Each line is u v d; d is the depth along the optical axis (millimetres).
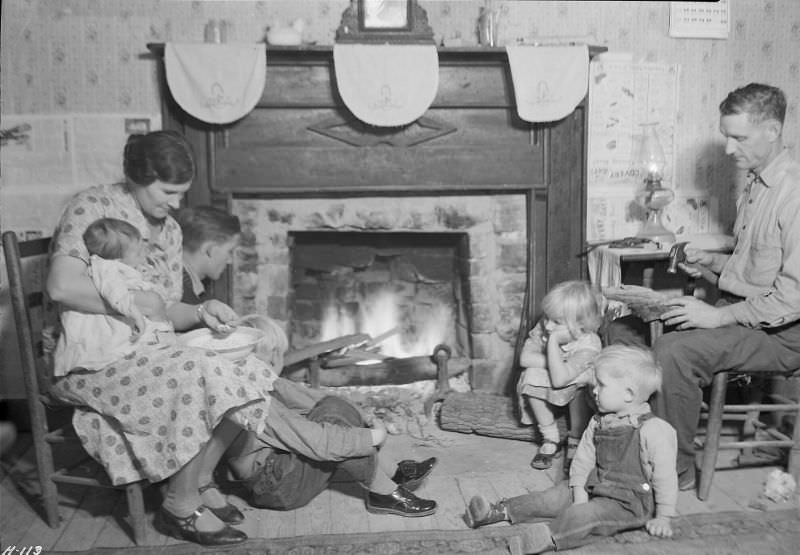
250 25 3443
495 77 3396
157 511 2643
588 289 3064
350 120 3395
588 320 3029
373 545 2363
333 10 3469
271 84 3340
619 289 3014
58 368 2369
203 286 3236
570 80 3340
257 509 2650
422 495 2754
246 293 3598
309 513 2621
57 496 2609
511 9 3508
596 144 3574
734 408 2686
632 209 3629
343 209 3559
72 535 2479
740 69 3607
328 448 2469
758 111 2705
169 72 3238
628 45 3545
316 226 3578
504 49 3312
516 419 3297
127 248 2389
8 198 3430
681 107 3607
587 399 2936
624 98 3561
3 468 3023
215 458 2477
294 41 3318
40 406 2486
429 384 3812
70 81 3393
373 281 3908
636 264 3498
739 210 2973
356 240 3807
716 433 2658
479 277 3629
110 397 2311
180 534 2447
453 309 3893
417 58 3275
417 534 2422
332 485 2848
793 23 3594
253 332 2613
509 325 3660
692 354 2602
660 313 2729
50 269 2354
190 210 3014
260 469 2572
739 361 2635
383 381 3650
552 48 3320
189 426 2258
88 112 3410
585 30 3529
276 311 3621
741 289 2855
